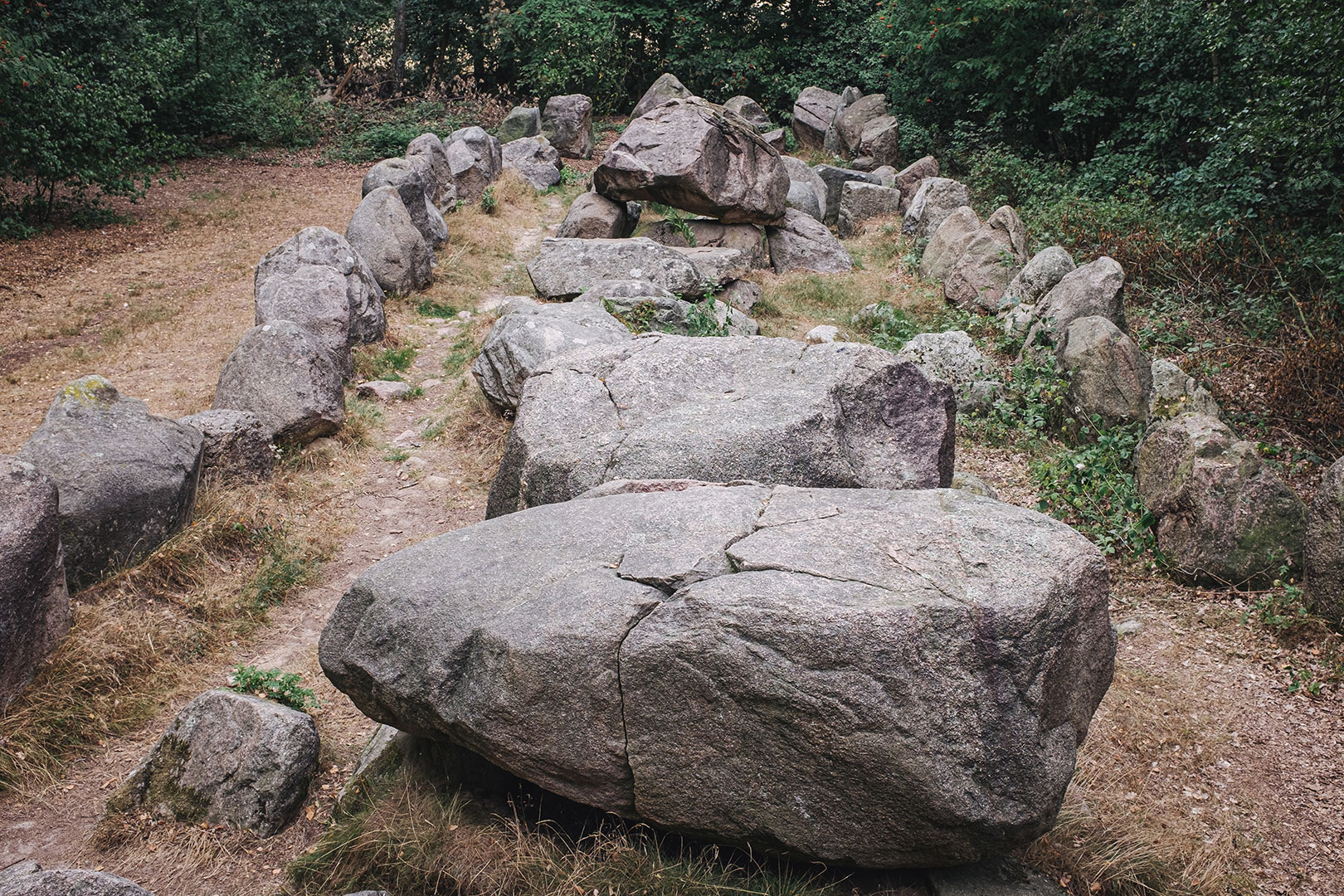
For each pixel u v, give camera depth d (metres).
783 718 2.90
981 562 3.07
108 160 14.73
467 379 8.89
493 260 13.26
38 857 3.74
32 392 8.43
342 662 3.57
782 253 13.09
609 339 7.80
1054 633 2.93
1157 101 14.84
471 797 3.63
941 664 2.83
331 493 6.99
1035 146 18.47
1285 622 5.27
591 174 19.05
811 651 2.86
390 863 3.39
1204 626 5.45
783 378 5.42
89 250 13.32
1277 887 3.69
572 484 5.01
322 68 26.53
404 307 11.10
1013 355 9.81
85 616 4.95
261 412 7.24
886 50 20.09
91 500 5.25
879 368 5.32
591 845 3.37
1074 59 16.39
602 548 3.47
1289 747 4.46
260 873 3.64
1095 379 7.74
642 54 27.98
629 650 3.04
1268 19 10.48
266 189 17.88
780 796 2.99
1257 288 10.42
